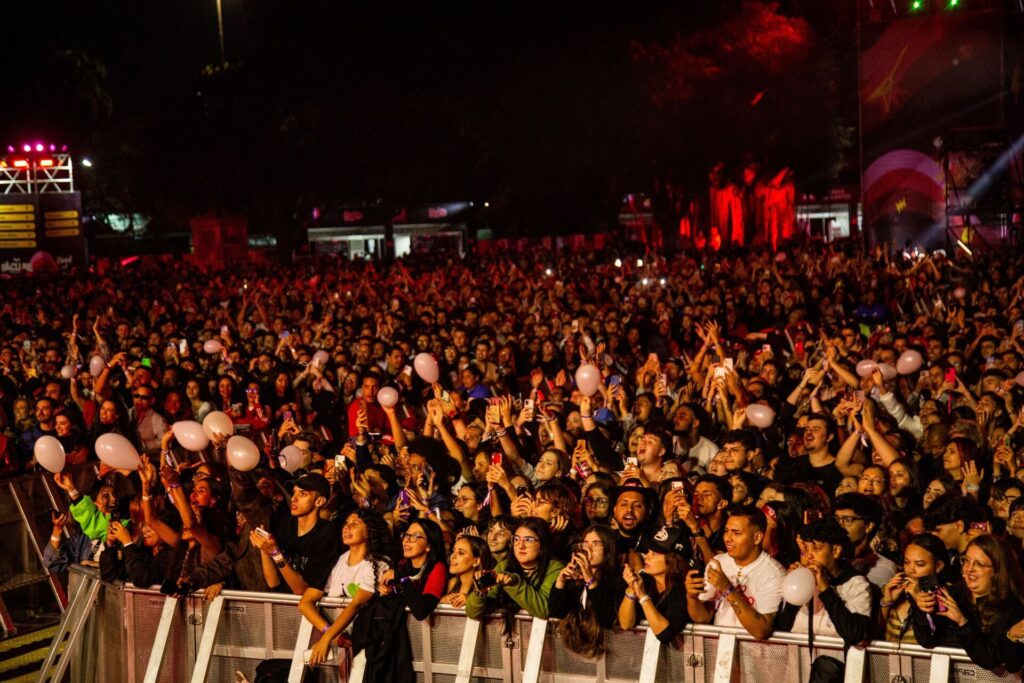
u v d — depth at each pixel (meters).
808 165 52.66
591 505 7.89
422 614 7.02
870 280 24.55
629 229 57.91
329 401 14.58
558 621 6.77
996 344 14.88
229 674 7.57
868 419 9.05
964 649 5.93
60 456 8.72
